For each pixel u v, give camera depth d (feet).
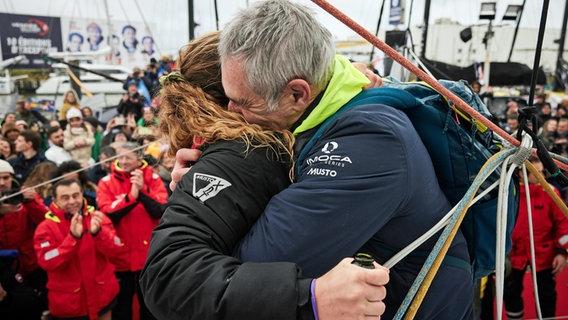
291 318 1.97
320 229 2.29
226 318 2.03
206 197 2.40
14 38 54.65
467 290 2.86
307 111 2.70
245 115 2.74
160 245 2.32
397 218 2.55
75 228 8.04
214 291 2.06
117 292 8.89
